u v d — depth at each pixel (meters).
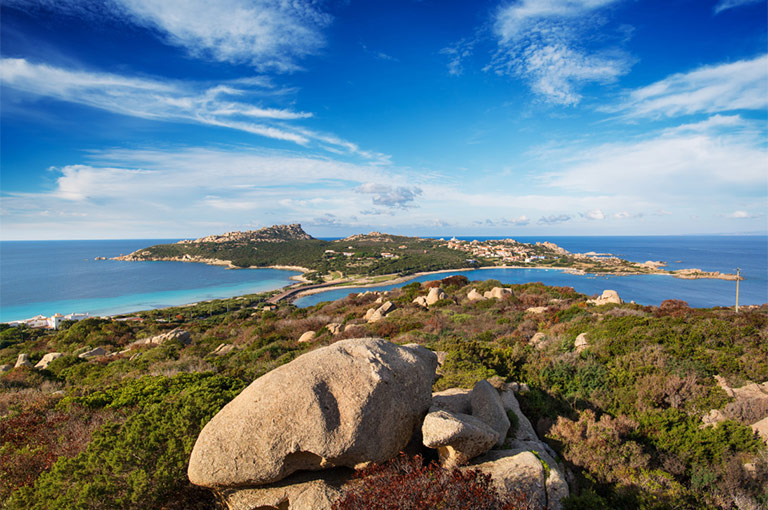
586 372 11.95
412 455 6.91
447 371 12.72
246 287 133.62
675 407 10.04
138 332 48.16
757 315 18.30
